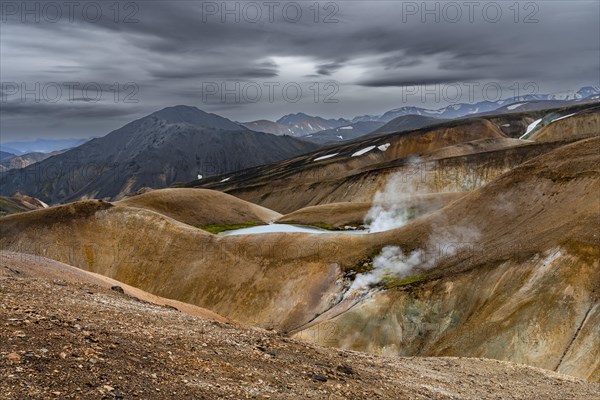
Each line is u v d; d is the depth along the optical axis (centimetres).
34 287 1812
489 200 6912
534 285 4925
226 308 7394
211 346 1501
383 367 1905
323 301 6788
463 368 2253
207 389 1146
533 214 6209
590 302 4528
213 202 13988
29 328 1229
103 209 9912
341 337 5459
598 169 6006
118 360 1172
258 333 1856
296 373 1459
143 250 8944
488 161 16038
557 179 6400
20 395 895
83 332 1291
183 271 8262
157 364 1224
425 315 5400
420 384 1762
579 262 4822
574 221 5375
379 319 5512
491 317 4847
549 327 4484
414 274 6309
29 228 9756
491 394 1855
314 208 12581
